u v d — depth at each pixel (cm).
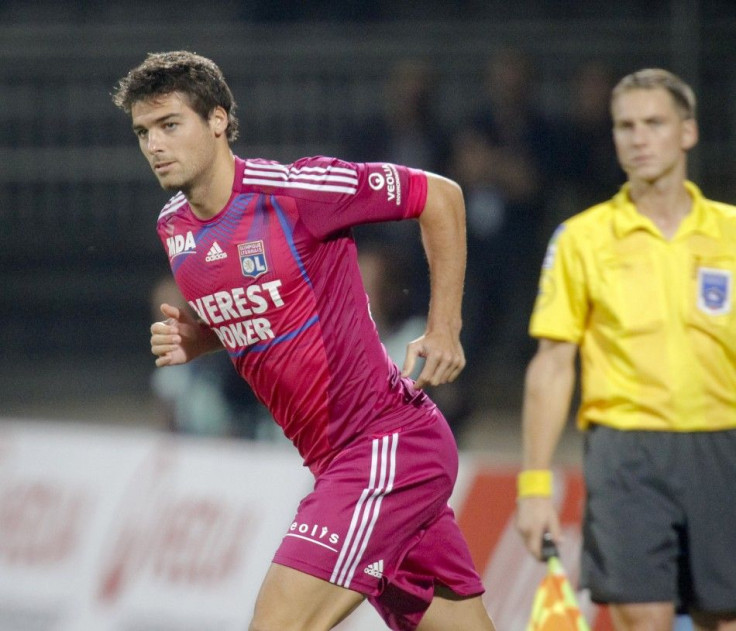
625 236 1631
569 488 2128
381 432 1445
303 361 1422
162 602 2280
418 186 1427
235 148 4403
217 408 2727
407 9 4706
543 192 3725
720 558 1583
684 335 1596
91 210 4547
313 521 1416
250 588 2248
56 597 2320
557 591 1600
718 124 4047
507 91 3738
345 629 2178
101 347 4500
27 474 2375
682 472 1582
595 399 1623
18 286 4516
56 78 4456
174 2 4953
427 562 1498
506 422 3869
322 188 1388
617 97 1647
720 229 1631
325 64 4306
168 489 2319
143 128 1362
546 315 1650
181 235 1416
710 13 4150
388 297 2511
